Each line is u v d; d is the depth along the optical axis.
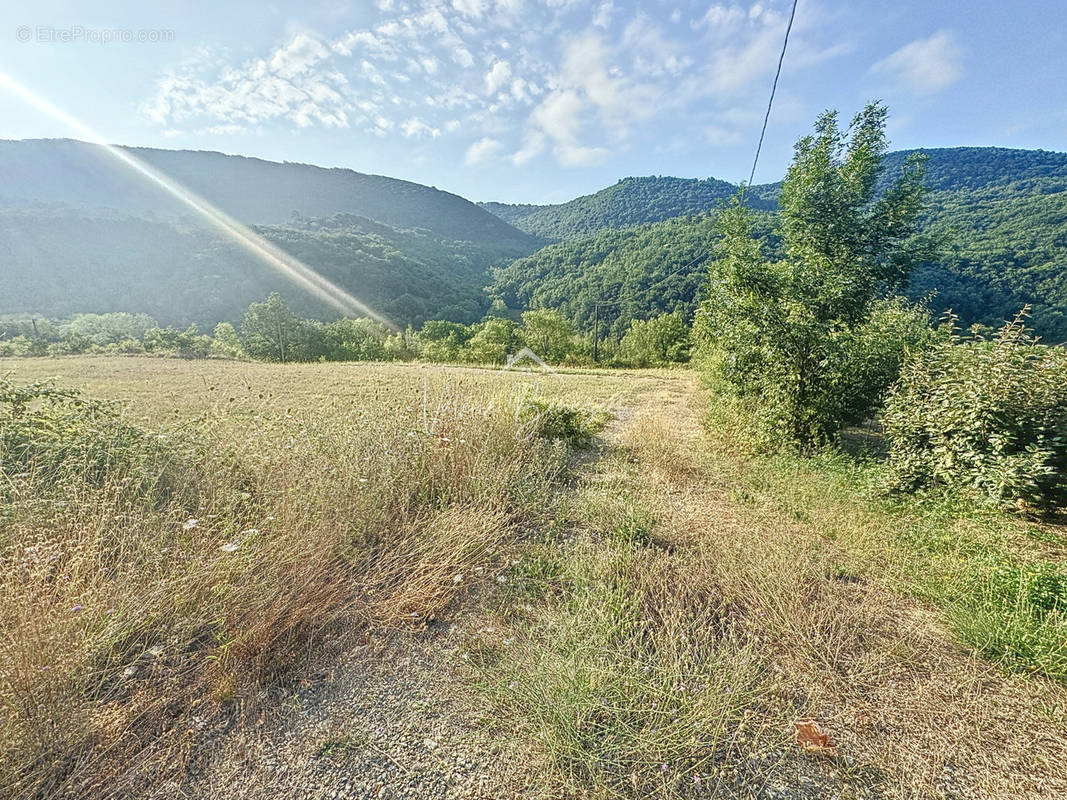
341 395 11.57
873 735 1.95
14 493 2.82
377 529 3.47
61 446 3.51
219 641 2.28
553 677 2.13
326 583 2.79
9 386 3.81
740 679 2.17
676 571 3.21
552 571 3.22
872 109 7.54
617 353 48.75
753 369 7.50
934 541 3.66
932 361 5.21
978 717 2.05
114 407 4.63
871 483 4.96
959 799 1.69
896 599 2.97
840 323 7.02
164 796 1.61
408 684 2.16
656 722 1.93
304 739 1.85
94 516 2.62
